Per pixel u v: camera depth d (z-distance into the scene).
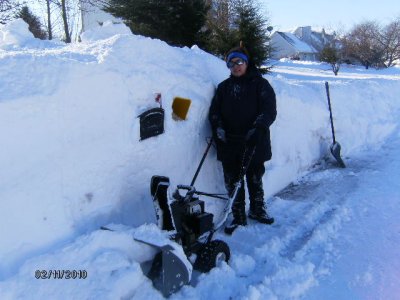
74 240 2.77
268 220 4.41
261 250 3.78
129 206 3.39
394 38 49.66
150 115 3.51
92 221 3.04
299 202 5.04
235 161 4.35
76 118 2.96
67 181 2.89
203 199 4.31
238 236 4.14
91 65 3.16
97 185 3.10
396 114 9.27
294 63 34.50
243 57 4.24
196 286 3.07
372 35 49.09
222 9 13.88
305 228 4.34
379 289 3.20
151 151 3.57
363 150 7.37
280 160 5.69
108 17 17.75
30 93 2.73
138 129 3.41
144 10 14.20
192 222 3.32
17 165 2.62
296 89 6.69
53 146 2.81
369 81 9.91
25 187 2.65
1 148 2.54
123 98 3.30
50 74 2.92
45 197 2.75
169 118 3.80
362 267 3.52
